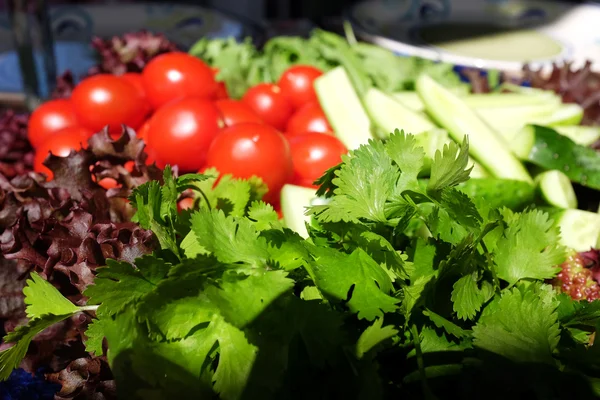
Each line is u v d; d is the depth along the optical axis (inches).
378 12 27.2
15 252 10.0
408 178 8.8
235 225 8.3
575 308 8.8
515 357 8.0
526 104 15.8
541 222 9.2
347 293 8.4
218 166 11.9
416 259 8.6
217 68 17.2
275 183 12.1
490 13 28.8
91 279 9.4
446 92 14.1
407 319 8.2
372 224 8.8
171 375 7.9
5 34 23.3
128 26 25.8
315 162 13.1
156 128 13.0
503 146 13.5
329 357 7.9
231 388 7.8
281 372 7.7
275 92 15.8
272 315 7.9
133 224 9.9
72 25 25.0
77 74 20.4
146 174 11.2
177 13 26.3
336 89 14.9
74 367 9.4
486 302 8.7
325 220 8.6
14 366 8.2
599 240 11.8
